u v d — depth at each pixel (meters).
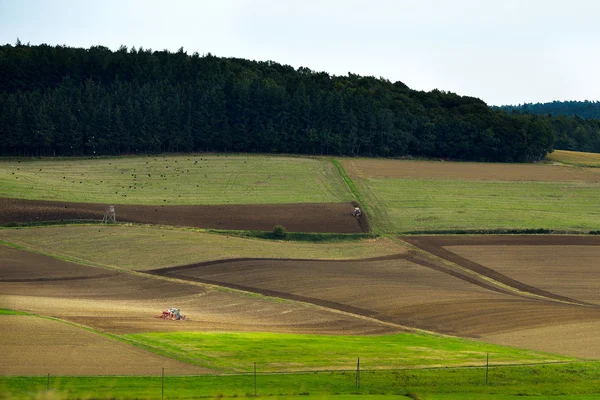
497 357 148.75
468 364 141.38
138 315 173.25
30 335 140.00
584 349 160.75
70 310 172.25
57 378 116.44
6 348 130.62
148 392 111.81
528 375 135.00
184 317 174.38
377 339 163.00
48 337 139.75
